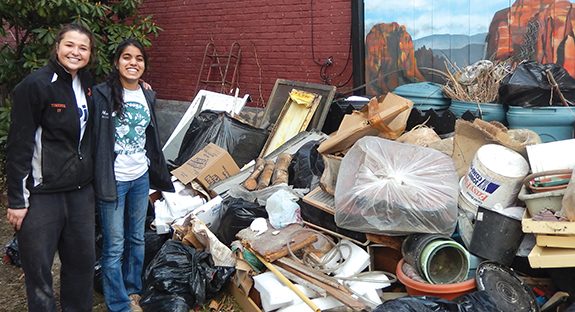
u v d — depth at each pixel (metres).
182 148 5.14
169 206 4.07
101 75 6.24
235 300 3.37
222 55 6.99
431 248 2.73
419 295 2.73
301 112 5.07
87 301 2.90
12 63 6.01
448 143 3.54
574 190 2.40
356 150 3.18
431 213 2.76
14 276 3.89
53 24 6.03
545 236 2.51
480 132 3.29
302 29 6.13
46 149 2.52
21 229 2.53
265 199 3.90
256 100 6.81
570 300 2.64
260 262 3.33
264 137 5.11
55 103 2.48
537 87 3.73
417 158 3.00
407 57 5.28
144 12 7.92
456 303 2.43
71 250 2.77
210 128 4.98
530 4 4.41
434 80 5.14
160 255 3.32
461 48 4.90
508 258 2.79
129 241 3.18
